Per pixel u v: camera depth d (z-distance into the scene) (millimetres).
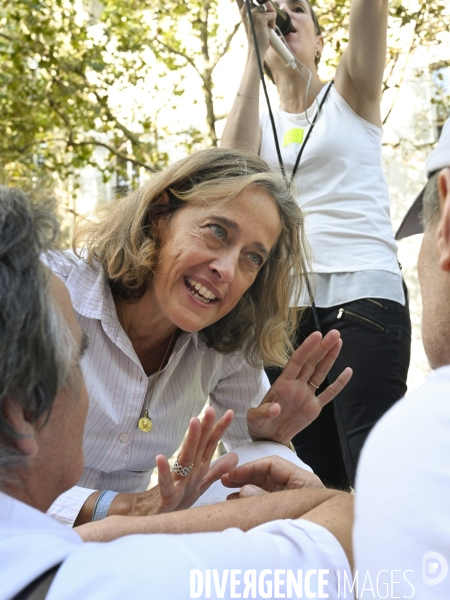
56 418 929
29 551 766
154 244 1882
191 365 2113
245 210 1877
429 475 785
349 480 2512
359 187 2693
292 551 875
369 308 2520
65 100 7734
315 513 1104
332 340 2018
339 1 6695
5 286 828
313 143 2725
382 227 2691
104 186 9602
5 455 846
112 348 1933
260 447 2016
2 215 858
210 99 7184
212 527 1278
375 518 812
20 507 832
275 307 2162
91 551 786
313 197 2695
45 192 1211
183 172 1896
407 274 7812
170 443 2094
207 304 1901
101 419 1917
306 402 2053
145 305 1961
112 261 1913
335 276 2596
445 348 940
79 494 1783
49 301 882
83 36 7465
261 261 1962
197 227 1866
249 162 1968
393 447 825
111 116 7559
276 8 2924
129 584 744
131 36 7492
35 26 7262
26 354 834
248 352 2213
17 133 7891
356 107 2781
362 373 2490
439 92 7727
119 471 2072
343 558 898
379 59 2678
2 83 7516
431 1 6500
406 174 7977
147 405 2000
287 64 2859
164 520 1312
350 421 2502
